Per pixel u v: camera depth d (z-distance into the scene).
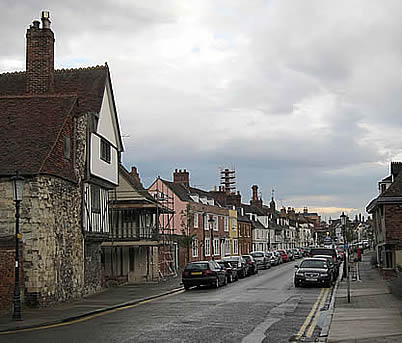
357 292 25.80
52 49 27.34
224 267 34.59
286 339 13.65
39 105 24.58
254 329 15.30
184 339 13.56
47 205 21.64
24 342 13.26
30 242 20.94
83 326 16.23
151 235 37.56
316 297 24.89
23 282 20.64
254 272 44.69
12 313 19.06
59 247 22.75
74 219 24.62
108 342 13.12
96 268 28.28
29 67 27.09
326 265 31.98
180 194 56.41
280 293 27.14
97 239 27.42
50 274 21.62
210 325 16.08
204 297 25.59
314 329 15.33
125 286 32.78
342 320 16.16
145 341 13.26
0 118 23.97
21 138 22.73
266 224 90.56
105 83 28.45
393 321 15.73
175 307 21.27
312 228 138.75
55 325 16.67
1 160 21.61
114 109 29.55
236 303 22.42
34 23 27.30
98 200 28.08
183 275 30.86
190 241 43.91
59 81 28.86
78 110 25.77
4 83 29.97
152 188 55.47
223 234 66.31
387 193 34.47
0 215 21.17
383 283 31.25
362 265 52.72
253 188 98.00
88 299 24.50
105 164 27.94
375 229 46.50
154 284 34.34
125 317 18.30
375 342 12.30
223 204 73.44
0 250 19.09
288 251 75.25
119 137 30.53
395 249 34.22
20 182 17.88
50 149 22.11
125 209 37.19
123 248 37.47
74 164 24.92
